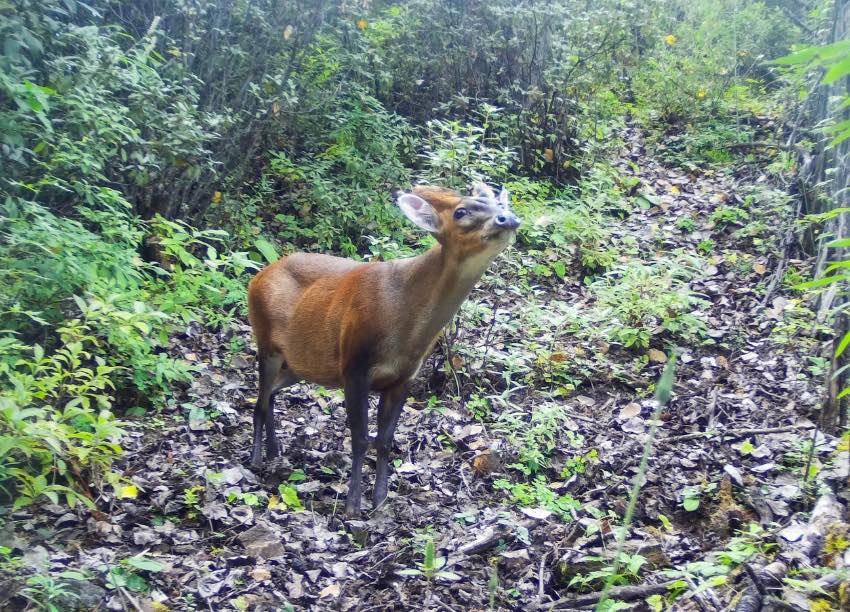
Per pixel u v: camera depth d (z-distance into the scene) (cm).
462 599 409
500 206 466
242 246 782
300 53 890
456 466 555
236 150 824
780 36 1319
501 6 1059
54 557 404
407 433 590
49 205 628
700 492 502
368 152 905
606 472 541
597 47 1184
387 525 483
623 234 905
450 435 585
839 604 355
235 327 690
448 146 819
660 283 737
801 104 1065
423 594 410
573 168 1023
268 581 418
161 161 695
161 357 578
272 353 545
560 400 645
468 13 1062
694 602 379
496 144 1015
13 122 559
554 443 570
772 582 376
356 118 892
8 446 378
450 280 471
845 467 476
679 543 459
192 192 780
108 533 436
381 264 502
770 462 531
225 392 621
